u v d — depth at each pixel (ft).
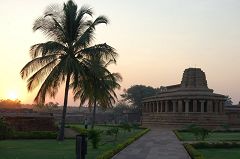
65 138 145.69
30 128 156.76
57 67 127.95
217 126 281.54
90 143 127.13
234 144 120.26
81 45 130.62
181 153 97.35
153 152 99.19
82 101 205.16
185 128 268.00
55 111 410.52
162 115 302.04
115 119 433.48
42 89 128.88
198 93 285.23
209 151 109.81
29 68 127.75
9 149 103.45
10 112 172.14
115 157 86.99
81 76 133.69
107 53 131.34
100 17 132.16
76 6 131.75
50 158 83.71
